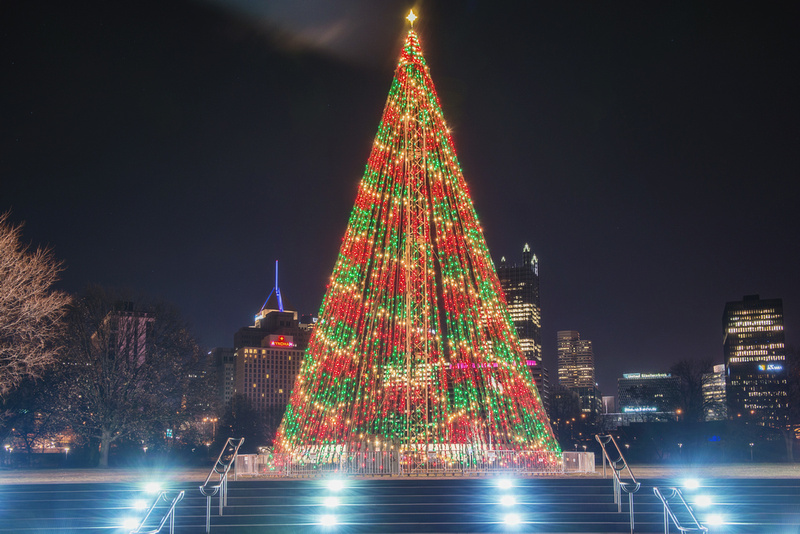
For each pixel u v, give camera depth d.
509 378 30.89
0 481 27.75
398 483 25.03
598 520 22.70
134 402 52.44
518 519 22.34
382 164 32.81
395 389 33.00
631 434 99.50
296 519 22.64
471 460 27.91
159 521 22.64
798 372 80.94
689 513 22.09
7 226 37.62
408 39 33.03
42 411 51.53
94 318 51.88
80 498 24.20
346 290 32.97
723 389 138.75
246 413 118.25
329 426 32.78
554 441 30.48
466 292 31.94
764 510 23.09
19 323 38.12
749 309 181.00
